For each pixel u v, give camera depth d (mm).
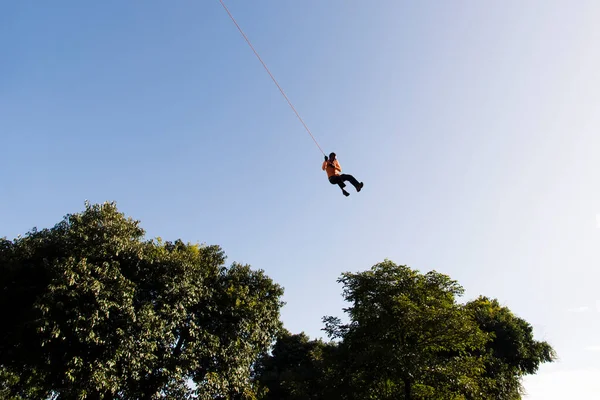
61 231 20938
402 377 20016
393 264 24078
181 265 22031
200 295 23391
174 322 20953
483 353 30766
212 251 27375
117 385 18219
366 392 20844
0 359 18641
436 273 24172
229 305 24953
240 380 24188
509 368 33375
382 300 22359
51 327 16953
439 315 21266
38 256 19688
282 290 28312
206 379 21969
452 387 20531
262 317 26016
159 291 20953
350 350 22672
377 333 21719
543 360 36375
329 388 22156
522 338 35062
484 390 22547
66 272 17453
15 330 18141
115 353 17953
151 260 21438
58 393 17672
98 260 19641
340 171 14961
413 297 23125
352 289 24703
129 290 19078
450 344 21984
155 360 20016
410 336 21938
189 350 21672
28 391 21703
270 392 39844
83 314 17344
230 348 23688
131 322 18703
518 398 31438
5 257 19109
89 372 17547
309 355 43125
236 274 27188
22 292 18750
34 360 18547
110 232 20375
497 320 36406
